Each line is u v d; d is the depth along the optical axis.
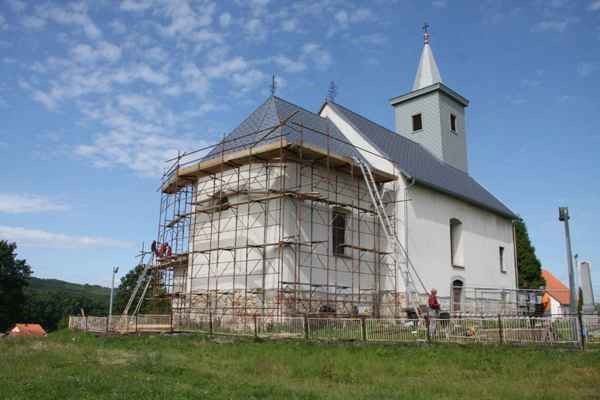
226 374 12.49
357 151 28.42
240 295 22.80
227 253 23.97
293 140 23.28
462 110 39.62
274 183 22.97
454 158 37.34
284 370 13.24
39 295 91.88
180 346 18.02
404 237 26.72
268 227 22.61
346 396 9.91
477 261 32.66
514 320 15.03
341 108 30.75
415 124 38.00
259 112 26.72
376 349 15.45
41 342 20.62
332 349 15.82
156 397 9.30
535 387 11.10
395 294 25.59
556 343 14.24
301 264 22.69
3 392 9.58
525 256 44.00
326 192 24.55
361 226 26.03
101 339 21.00
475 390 10.84
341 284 24.25
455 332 15.55
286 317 19.45
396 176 27.20
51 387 9.99
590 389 10.85
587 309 18.12
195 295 24.67
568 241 18.42
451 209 30.97
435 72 38.53
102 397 9.30
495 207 35.03
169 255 26.83
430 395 10.32
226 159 23.45
